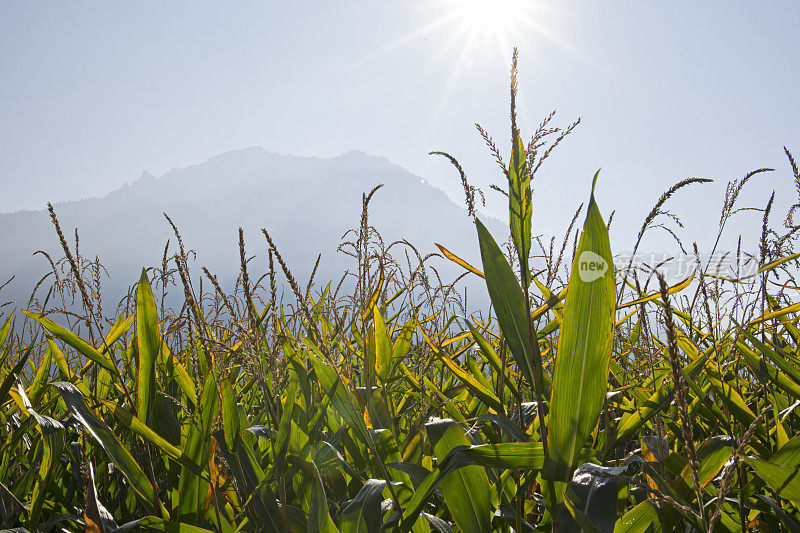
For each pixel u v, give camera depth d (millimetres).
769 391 2066
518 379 2059
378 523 1375
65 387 1573
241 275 1512
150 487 1593
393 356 2510
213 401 1636
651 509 1399
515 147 1401
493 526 1649
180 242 1763
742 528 1484
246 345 1577
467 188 1521
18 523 2016
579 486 1249
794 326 2404
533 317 1536
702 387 2119
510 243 1779
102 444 1513
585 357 1217
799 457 1283
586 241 1213
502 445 1315
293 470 1662
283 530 1579
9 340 2924
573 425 1244
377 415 2176
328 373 1623
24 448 2582
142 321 1660
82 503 2252
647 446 1681
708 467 1519
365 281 2203
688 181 1477
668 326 948
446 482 1431
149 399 1687
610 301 1187
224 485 1777
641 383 2035
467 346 2590
